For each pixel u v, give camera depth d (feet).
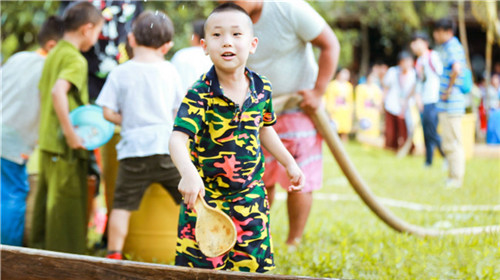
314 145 14.94
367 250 14.58
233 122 9.40
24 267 7.41
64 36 14.62
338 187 26.99
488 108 40.04
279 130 14.60
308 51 14.56
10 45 40.32
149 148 13.50
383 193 24.67
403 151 41.39
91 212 16.67
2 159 15.10
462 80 26.45
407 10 58.18
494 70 69.26
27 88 15.17
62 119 13.79
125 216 13.67
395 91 43.11
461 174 26.61
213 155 9.46
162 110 13.74
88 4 14.78
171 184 14.02
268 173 14.93
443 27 26.73
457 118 26.71
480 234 15.99
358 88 49.08
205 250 8.54
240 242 9.53
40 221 14.99
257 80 9.75
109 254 13.60
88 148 14.20
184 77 15.57
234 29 9.23
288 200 15.02
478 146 43.45
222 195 9.57
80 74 14.16
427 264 13.37
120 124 13.82
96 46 15.94
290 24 13.66
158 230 14.35
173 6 39.47
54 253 7.54
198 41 16.69
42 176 14.67
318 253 14.06
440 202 22.09
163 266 7.88
